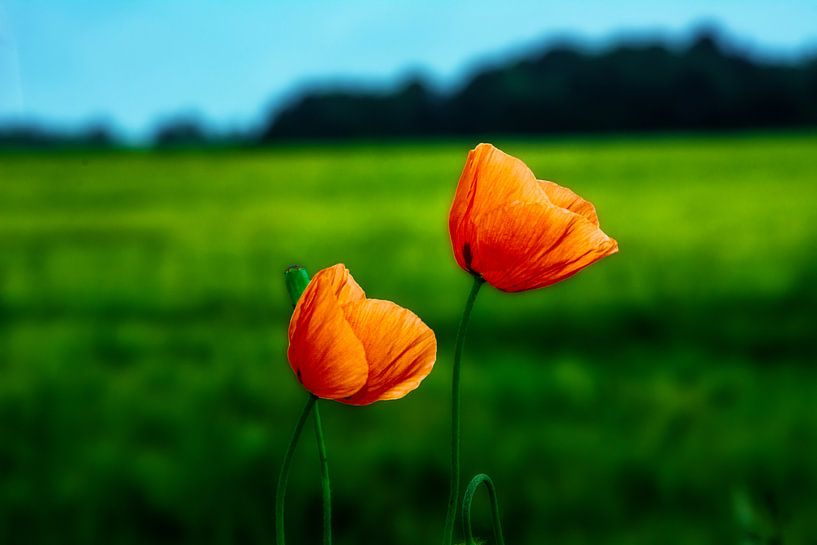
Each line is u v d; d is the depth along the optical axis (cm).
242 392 613
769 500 154
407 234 1519
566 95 6619
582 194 2058
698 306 929
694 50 6656
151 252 1396
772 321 852
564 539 393
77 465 466
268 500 434
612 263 1168
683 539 383
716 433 514
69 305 1005
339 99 6850
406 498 436
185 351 766
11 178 3097
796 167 2792
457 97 6806
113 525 410
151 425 541
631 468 459
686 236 1396
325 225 1673
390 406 577
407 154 4306
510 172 90
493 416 556
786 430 511
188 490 436
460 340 83
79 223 1803
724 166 2878
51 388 626
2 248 1462
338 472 457
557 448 488
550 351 770
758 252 1224
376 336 84
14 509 419
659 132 6481
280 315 941
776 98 6369
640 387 632
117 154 5059
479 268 89
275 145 6606
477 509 420
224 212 1952
